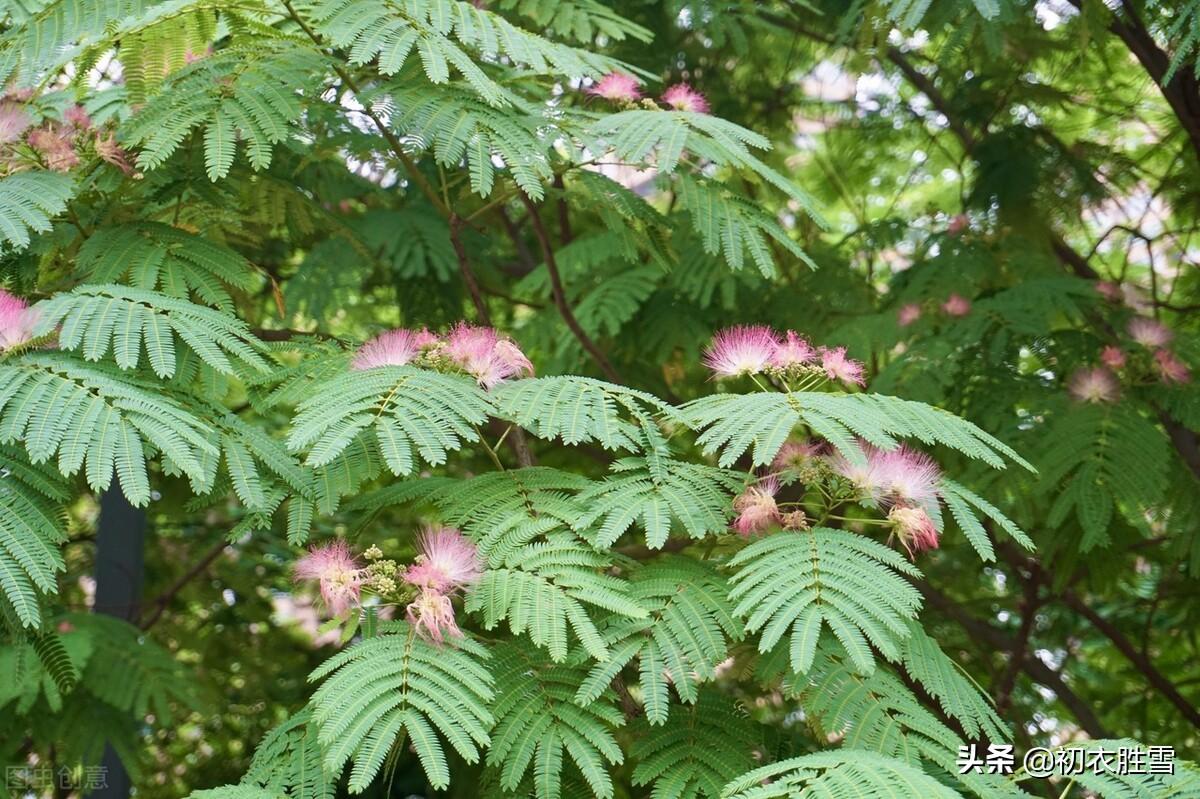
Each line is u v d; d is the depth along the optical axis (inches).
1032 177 239.5
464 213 241.9
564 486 137.6
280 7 146.3
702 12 224.7
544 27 194.1
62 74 163.5
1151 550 243.3
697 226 155.9
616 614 126.3
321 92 152.7
